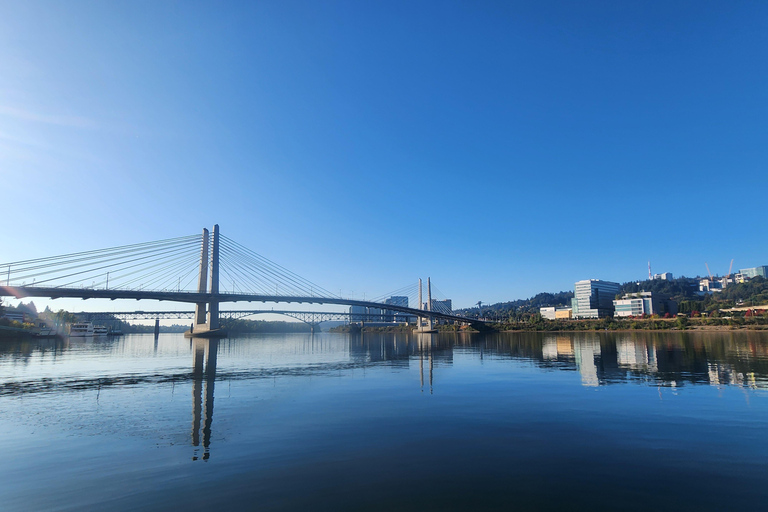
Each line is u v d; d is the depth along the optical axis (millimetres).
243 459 16078
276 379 37719
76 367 49312
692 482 13633
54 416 23219
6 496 13125
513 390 30188
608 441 17812
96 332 198250
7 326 129500
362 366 49312
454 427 20156
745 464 15086
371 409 24219
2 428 20828
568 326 188375
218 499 12703
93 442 18469
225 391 31000
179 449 17359
